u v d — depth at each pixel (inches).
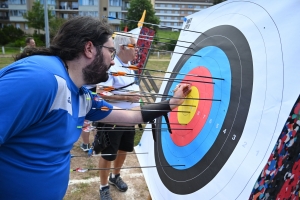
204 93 47.8
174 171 51.1
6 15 1181.7
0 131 24.9
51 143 32.1
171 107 51.1
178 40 70.6
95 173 96.0
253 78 36.2
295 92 28.8
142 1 905.5
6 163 30.0
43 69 28.9
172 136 56.5
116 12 1094.4
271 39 35.0
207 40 53.6
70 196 82.5
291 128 29.4
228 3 50.8
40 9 893.2
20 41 872.3
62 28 34.7
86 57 34.2
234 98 39.3
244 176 32.6
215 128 41.9
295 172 32.1
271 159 29.7
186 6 2380.7
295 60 30.2
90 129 46.2
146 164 68.0
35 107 27.5
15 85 26.3
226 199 35.0
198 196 41.6
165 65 409.7
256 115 33.6
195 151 45.9
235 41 43.3
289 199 33.6
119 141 72.9
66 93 31.9
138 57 103.2
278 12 35.3
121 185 85.1
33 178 31.6
